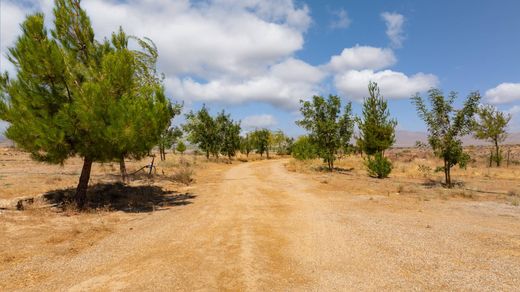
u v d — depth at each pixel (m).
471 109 16.25
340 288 4.88
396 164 30.50
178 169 25.48
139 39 14.43
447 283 4.96
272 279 5.21
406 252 6.45
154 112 10.88
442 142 16.45
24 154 39.50
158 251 6.66
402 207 11.33
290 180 20.45
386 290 4.79
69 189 12.95
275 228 8.62
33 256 6.27
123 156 11.69
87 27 11.72
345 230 8.27
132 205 11.81
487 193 14.32
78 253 6.55
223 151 43.22
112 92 10.72
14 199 10.85
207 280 5.15
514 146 67.94
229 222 9.31
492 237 7.25
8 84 10.16
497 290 4.66
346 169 28.59
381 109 27.70
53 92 10.50
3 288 4.93
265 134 62.81
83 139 10.36
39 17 10.41
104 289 4.88
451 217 9.60
